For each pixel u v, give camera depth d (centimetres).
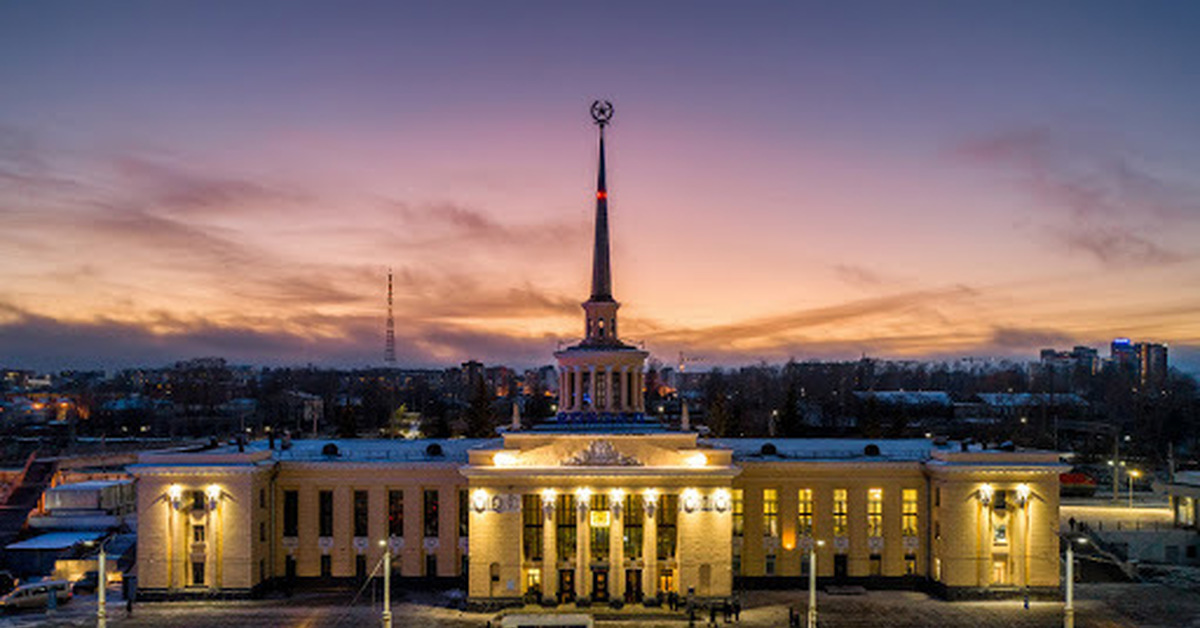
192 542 9525
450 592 9681
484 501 9181
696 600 9125
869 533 9894
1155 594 9625
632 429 9644
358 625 8550
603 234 10469
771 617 8831
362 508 9900
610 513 9219
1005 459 9531
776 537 9881
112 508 12862
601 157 10544
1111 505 13438
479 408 16900
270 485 9869
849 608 9100
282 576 9881
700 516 9194
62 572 10906
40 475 15150
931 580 9762
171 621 8712
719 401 18175
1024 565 9431
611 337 10250
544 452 9231
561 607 9162
